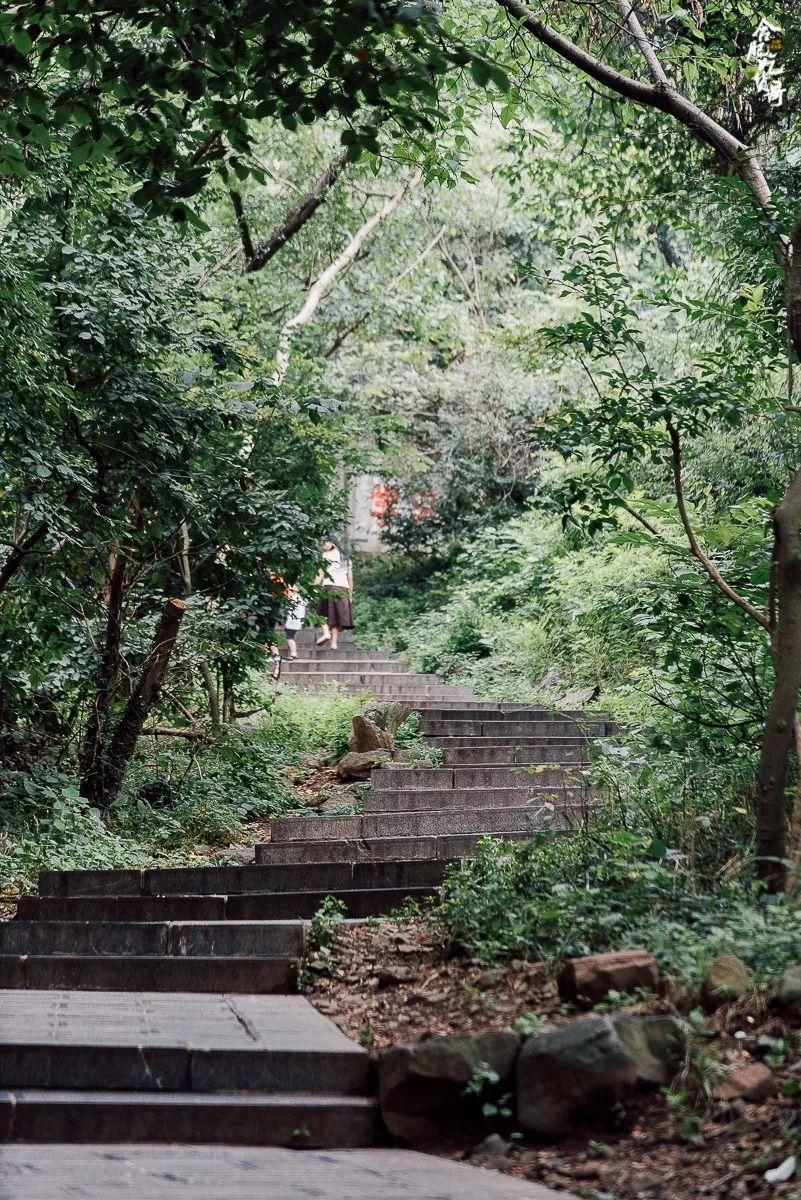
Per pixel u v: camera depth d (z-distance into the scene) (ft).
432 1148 14.73
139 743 43.52
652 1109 14.01
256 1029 16.74
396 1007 17.70
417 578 87.10
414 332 81.41
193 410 37.35
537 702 52.80
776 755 18.94
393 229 74.59
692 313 26.05
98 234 35.68
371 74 20.81
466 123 34.45
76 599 36.60
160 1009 18.01
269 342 60.85
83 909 24.39
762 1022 14.64
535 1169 13.50
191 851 37.09
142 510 38.37
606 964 15.70
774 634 19.65
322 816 38.68
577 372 77.00
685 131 45.24
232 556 41.29
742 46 37.88
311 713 53.57
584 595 54.08
